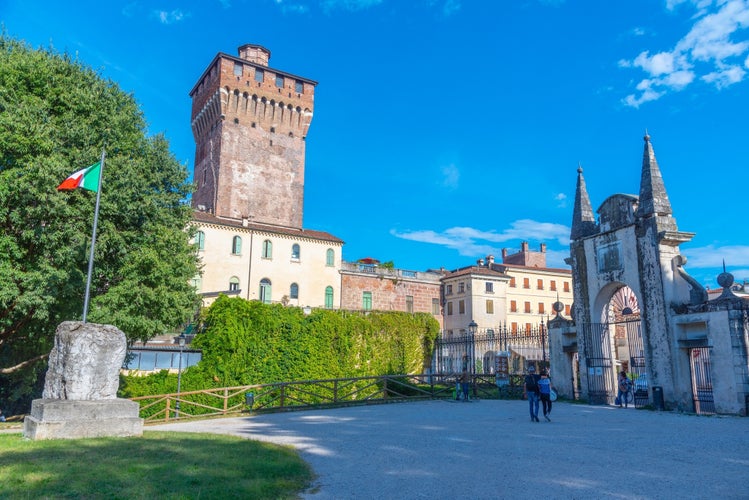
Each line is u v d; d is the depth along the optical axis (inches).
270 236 2429.9
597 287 1059.9
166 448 450.9
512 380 1191.6
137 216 946.7
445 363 2012.8
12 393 1150.3
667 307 909.8
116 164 922.7
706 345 847.1
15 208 798.5
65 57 976.9
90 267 616.7
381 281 2699.3
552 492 332.5
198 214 2347.4
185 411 1301.7
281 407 918.4
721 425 678.5
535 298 3127.5
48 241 820.0
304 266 2485.2
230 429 654.5
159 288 1002.7
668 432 609.9
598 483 355.6
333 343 1744.6
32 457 396.5
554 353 1173.1
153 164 1095.0
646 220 959.0
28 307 837.8
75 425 510.6
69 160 851.4
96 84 968.9
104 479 332.2
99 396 551.2
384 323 1916.8
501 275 2842.0
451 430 622.2
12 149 787.4
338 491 334.0
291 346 1619.1
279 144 2989.7
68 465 368.5
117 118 970.7
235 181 2810.0
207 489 316.5
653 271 936.3
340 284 2566.4
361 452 470.6
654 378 919.7
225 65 2854.3
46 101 883.4
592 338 1055.0
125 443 473.1
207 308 1550.2
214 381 1409.9
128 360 1214.9
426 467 406.0
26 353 1090.1
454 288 2859.3
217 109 2869.1
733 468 405.1
